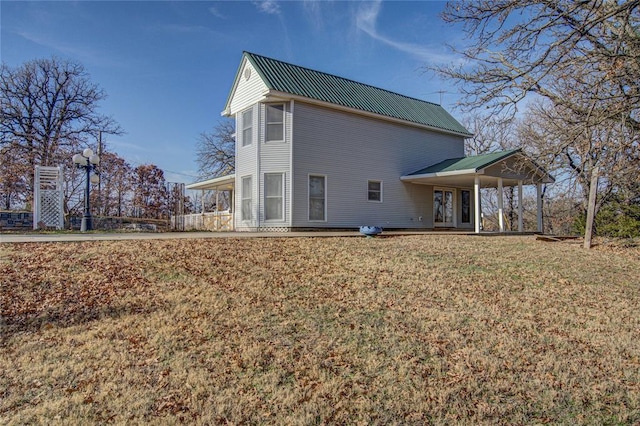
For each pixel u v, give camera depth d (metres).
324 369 3.61
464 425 2.85
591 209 11.51
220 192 26.55
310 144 14.22
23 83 25.09
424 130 17.94
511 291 6.34
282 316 4.88
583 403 3.18
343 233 13.00
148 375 3.44
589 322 5.08
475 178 14.88
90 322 4.58
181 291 5.68
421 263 7.88
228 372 3.51
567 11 5.76
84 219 14.26
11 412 2.90
